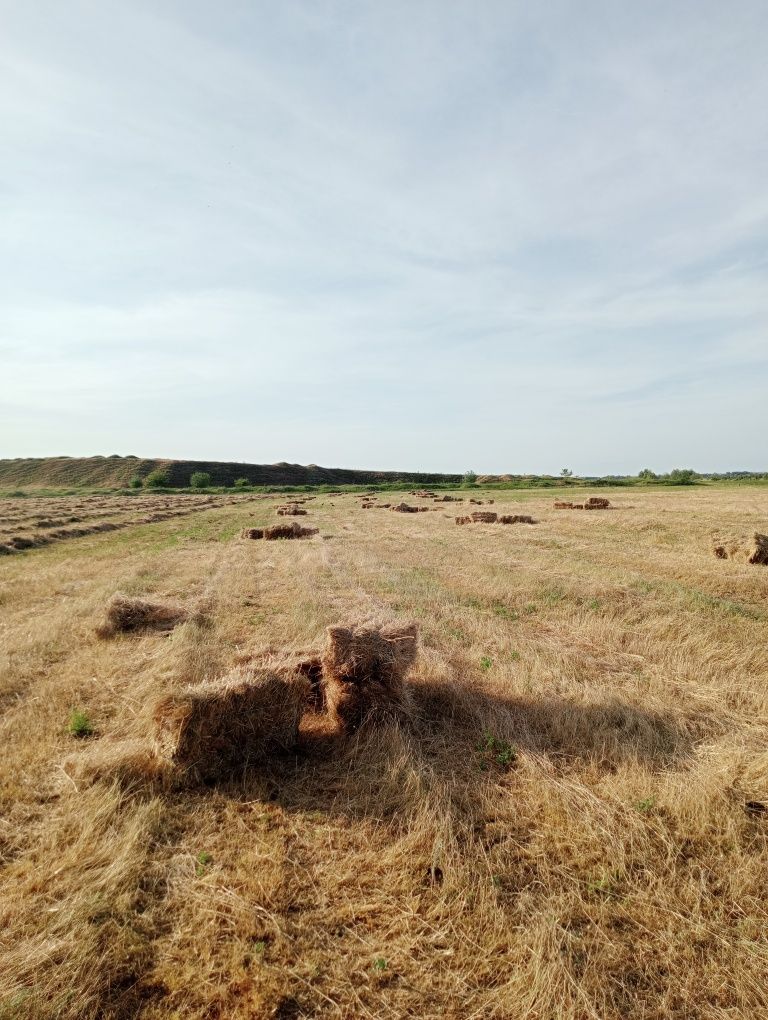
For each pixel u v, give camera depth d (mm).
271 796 4715
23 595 12141
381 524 28703
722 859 3822
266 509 43750
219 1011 2826
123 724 5863
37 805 4504
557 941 3131
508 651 8078
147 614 9555
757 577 12672
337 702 5738
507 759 5121
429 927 3322
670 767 4965
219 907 3477
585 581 12664
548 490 72375
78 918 3312
